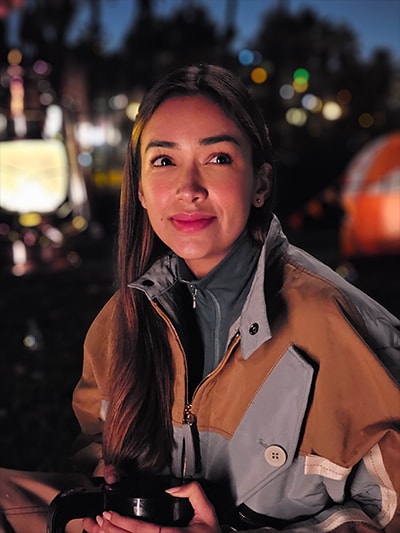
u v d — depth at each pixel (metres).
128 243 2.22
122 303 2.21
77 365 5.69
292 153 23.23
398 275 9.25
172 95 2.05
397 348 2.05
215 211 2.02
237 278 2.12
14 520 2.27
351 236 9.40
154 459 2.17
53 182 9.34
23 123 9.14
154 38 31.27
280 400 2.02
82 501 2.12
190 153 2.01
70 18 23.16
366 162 9.34
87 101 20.27
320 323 2.00
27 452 4.08
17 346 6.29
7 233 9.52
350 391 2.00
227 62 24.00
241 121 2.04
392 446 1.99
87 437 2.53
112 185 20.38
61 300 8.30
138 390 2.16
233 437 2.08
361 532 2.02
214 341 2.15
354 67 34.94
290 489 2.08
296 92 29.41
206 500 2.02
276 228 2.14
